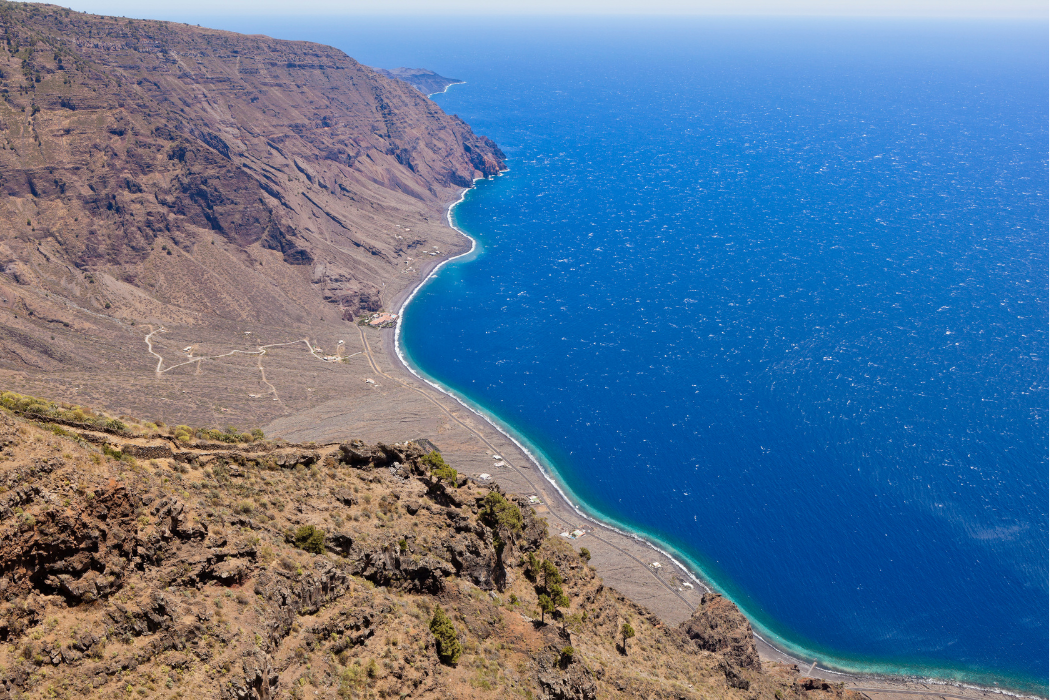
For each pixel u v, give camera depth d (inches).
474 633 2704.2
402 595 2699.3
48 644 1749.5
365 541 2736.2
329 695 2084.2
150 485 2166.6
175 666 1871.3
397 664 2297.0
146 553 2026.3
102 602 1878.7
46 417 2556.6
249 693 1884.8
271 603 2174.0
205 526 2240.4
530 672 2630.4
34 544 1807.3
